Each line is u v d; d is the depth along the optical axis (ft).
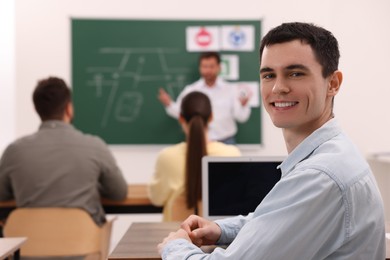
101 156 9.42
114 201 10.22
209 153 9.09
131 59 16.51
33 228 8.77
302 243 3.79
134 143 16.62
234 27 16.60
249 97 16.60
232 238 5.14
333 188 3.76
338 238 3.82
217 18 16.60
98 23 16.43
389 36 16.72
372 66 16.80
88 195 9.21
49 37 16.42
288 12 16.70
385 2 16.69
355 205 3.81
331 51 4.10
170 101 16.28
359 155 4.12
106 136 16.57
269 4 16.67
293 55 3.99
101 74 16.49
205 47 16.58
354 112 16.85
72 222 8.86
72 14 16.39
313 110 4.07
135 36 16.48
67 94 9.42
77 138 9.34
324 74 4.08
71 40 16.40
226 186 6.62
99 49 16.46
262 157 6.61
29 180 9.04
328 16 16.74
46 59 16.43
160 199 9.46
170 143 16.63
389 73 16.78
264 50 4.17
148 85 16.57
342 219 3.79
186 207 9.17
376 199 4.00
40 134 9.25
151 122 16.62
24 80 16.40
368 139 16.90
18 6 16.33
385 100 16.81
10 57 16.58
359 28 16.75
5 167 9.17
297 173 3.91
